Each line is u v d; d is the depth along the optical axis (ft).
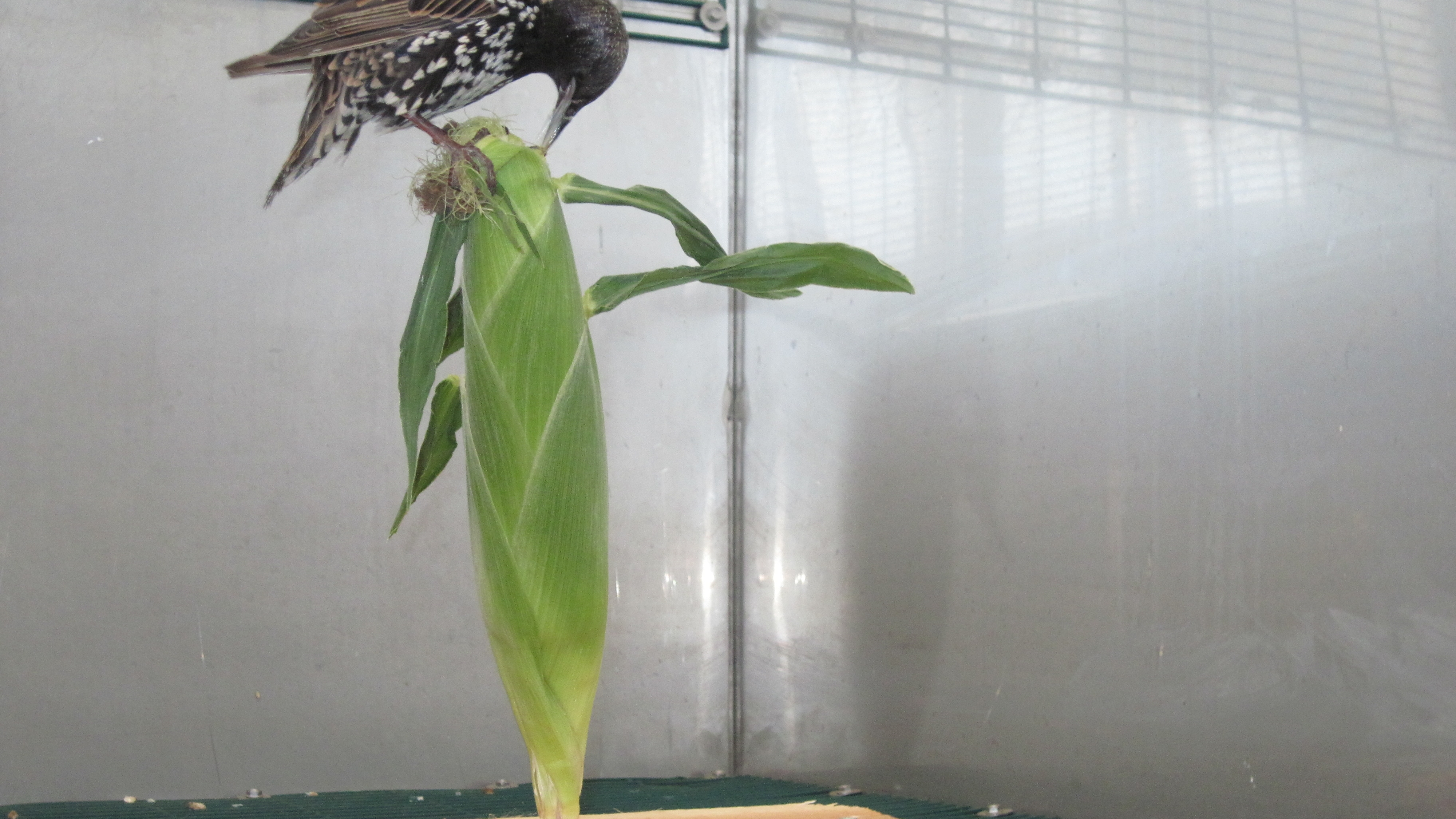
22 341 3.91
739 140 4.90
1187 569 2.61
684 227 2.04
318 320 4.25
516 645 1.79
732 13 4.90
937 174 3.56
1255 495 2.46
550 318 1.78
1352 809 2.27
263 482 4.13
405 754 4.21
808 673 4.28
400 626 4.25
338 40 1.94
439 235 1.83
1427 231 2.17
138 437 4.01
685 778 4.52
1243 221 2.51
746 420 4.78
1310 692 2.35
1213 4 2.58
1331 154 2.33
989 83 3.30
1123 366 2.79
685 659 4.66
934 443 3.54
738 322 4.83
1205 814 2.55
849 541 4.04
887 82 3.88
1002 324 3.21
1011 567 3.15
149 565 3.99
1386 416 2.22
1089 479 2.88
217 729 4.01
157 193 4.09
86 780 3.86
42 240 3.96
